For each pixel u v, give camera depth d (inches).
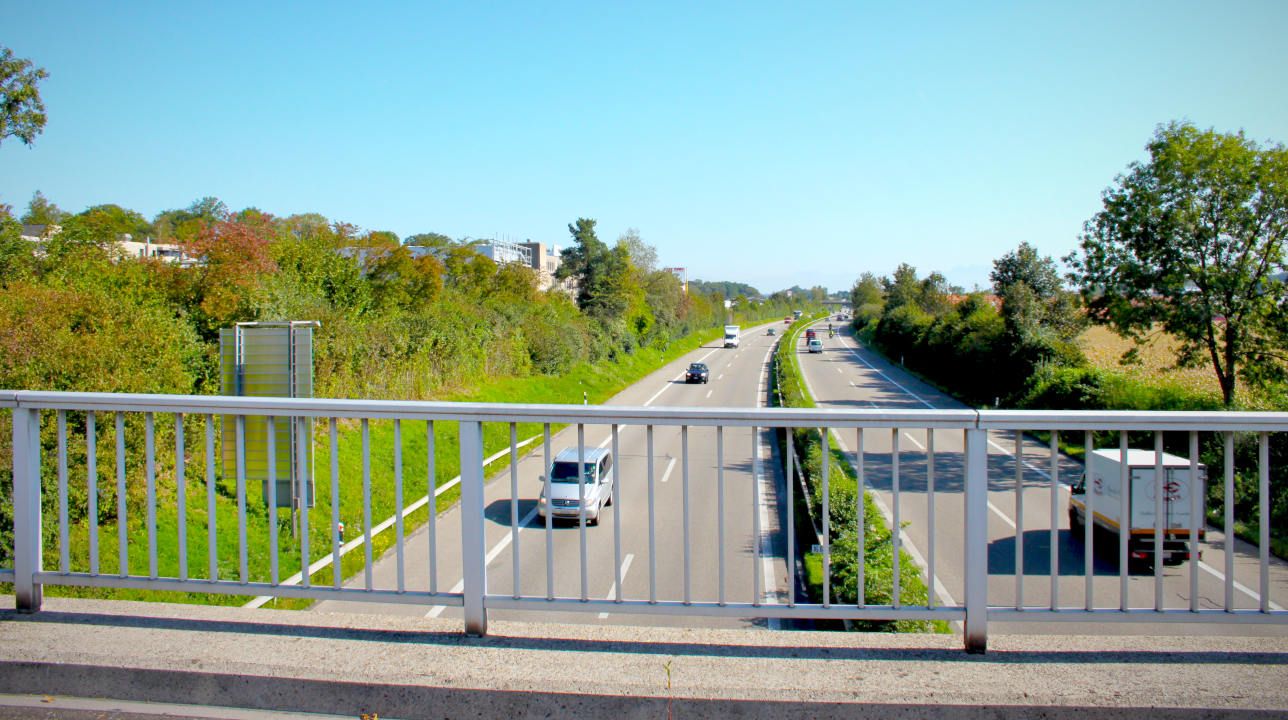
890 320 2501.2
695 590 464.1
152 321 537.0
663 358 2402.8
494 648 128.9
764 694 114.3
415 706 118.9
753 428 127.0
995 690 114.4
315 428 686.5
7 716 119.6
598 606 131.3
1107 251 838.5
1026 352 1284.4
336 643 130.7
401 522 134.5
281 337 457.4
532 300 1788.9
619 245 2406.5
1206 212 781.3
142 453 451.8
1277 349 773.3
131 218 2206.0
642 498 698.8
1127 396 933.2
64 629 135.9
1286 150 741.3
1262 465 123.7
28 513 141.2
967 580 127.0
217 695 123.0
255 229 868.0
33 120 597.9
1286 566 474.6
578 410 128.6
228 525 486.6
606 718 116.0
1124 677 118.9
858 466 128.6
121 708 122.2
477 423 131.3
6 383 397.1
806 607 129.5
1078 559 488.4
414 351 1010.7
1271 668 121.7
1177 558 440.8
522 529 595.8
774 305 6668.3
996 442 971.3
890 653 127.2
